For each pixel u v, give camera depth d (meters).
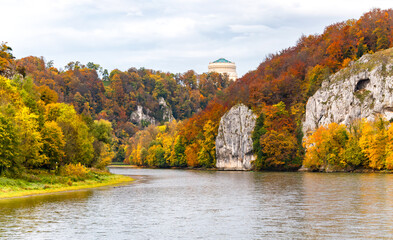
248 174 147.75
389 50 162.88
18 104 96.38
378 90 152.62
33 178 84.44
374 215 46.53
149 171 194.00
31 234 39.09
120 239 37.28
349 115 159.12
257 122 185.00
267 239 36.72
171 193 74.38
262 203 58.12
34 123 91.19
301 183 91.69
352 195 64.44
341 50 191.12
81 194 72.75
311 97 176.88
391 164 125.50
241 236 37.88
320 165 153.00
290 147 168.50
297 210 51.03
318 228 40.41
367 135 136.00
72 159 108.12
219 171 190.88
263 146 173.75
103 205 57.72
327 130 149.88
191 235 38.53
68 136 108.81
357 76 161.12
